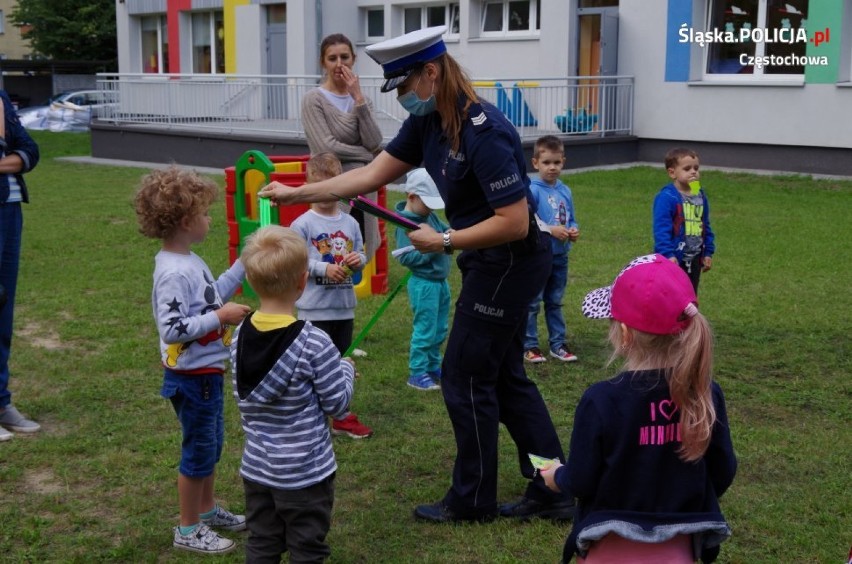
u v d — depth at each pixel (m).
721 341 6.13
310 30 20.47
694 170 5.48
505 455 4.39
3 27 47.38
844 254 8.86
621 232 10.10
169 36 24.08
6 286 4.57
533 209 3.48
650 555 2.35
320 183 3.82
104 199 13.13
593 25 17.34
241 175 7.54
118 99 19.11
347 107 6.77
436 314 5.25
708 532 2.37
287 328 2.86
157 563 3.38
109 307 7.11
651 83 16.62
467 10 19.14
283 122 16.17
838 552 3.42
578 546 2.38
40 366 5.64
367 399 5.10
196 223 3.28
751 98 15.48
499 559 3.39
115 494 3.94
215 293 3.38
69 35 35.94
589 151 16.09
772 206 11.80
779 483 4.01
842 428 4.66
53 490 3.97
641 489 2.33
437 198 4.91
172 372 3.34
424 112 3.35
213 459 3.43
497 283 3.46
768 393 5.14
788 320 6.61
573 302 7.23
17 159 4.52
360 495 3.94
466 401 3.59
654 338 2.34
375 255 7.54
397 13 20.67
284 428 2.88
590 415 2.35
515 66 18.52
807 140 14.96
